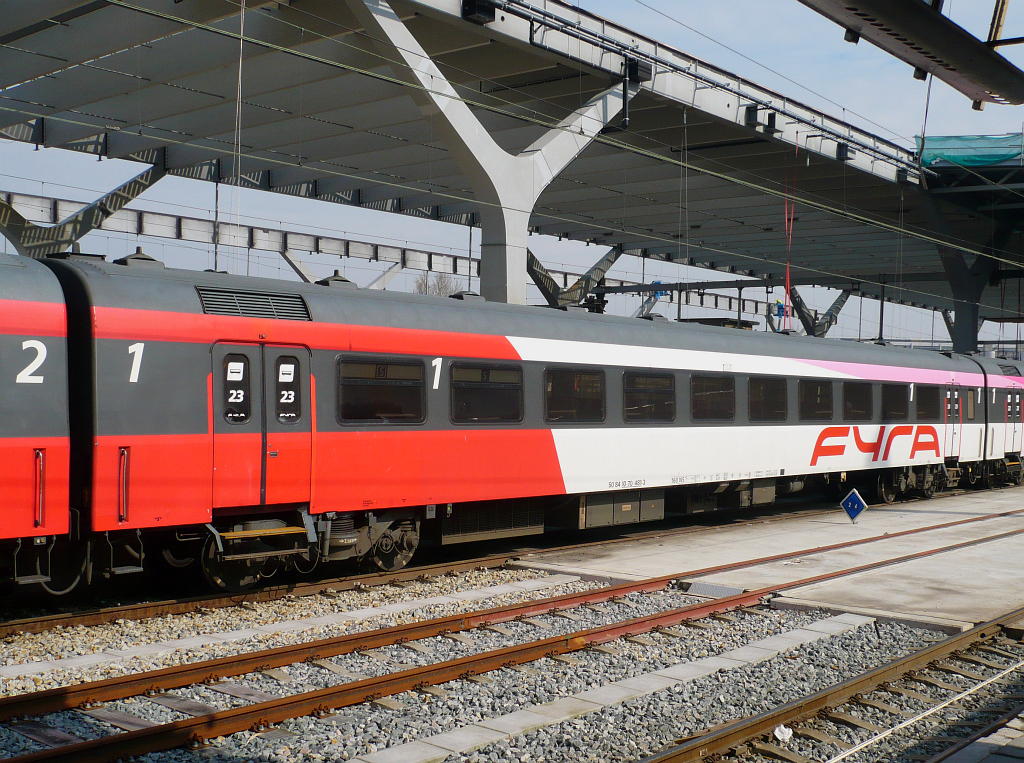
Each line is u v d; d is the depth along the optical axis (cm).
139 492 1060
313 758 653
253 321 1176
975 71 971
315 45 2461
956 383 2638
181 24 2238
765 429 1966
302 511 1222
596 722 739
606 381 1644
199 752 654
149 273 1133
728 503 1998
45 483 997
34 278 1023
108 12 2272
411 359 1352
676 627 1058
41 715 708
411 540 1399
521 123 3153
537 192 2538
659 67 2767
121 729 691
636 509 1742
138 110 3045
